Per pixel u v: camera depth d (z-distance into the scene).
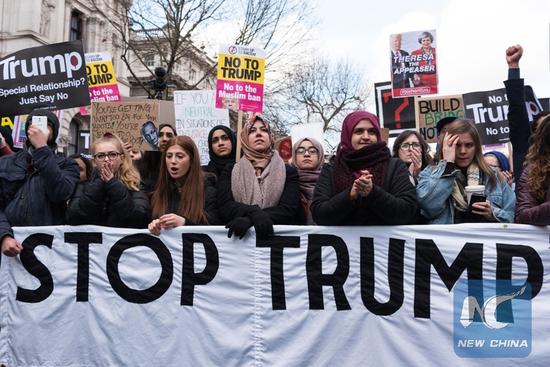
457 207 3.40
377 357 3.23
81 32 27.73
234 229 3.33
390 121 6.98
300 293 3.31
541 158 3.21
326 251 3.33
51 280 3.46
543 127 3.21
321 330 3.28
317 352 3.26
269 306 3.32
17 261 3.49
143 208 3.56
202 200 3.55
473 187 3.30
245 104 5.85
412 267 3.27
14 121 5.50
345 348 3.25
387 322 3.25
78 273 3.45
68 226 3.48
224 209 3.56
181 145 3.54
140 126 5.35
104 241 3.46
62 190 3.45
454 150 3.38
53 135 3.66
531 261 3.22
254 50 5.90
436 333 3.22
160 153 5.29
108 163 3.51
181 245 3.41
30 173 3.61
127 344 3.36
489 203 3.28
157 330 3.36
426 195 3.33
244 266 3.36
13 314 3.47
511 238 3.24
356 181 3.00
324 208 3.19
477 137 3.48
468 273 3.24
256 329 3.30
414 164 4.16
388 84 7.01
